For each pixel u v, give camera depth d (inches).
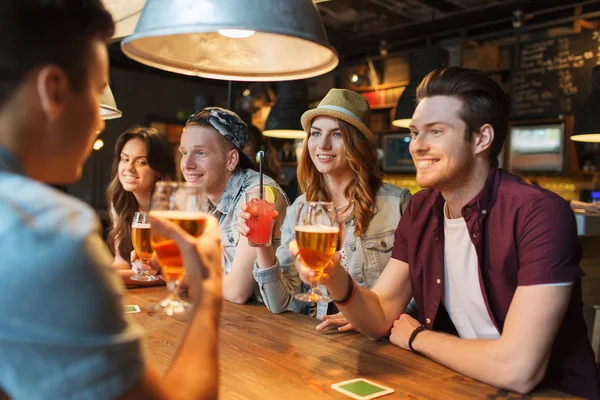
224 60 55.5
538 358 49.1
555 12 232.4
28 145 25.7
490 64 236.8
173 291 44.6
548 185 231.1
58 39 25.2
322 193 94.0
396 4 238.2
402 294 69.1
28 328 21.5
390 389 45.6
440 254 64.3
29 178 25.0
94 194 336.8
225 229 93.9
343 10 247.4
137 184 110.1
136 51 49.2
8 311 21.4
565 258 52.4
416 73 173.2
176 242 33.3
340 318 66.6
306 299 55.4
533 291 52.0
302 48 53.4
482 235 58.7
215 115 92.0
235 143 93.7
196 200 40.3
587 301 121.1
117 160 111.7
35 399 21.7
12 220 22.2
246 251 77.9
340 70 297.4
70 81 25.9
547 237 53.0
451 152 58.6
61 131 26.4
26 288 21.4
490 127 58.4
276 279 71.1
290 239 89.7
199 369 29.2
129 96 350.3
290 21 42.1
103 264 23.7
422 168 60.6
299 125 193.0
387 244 88.9
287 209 93.6
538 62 224.1
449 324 67.1
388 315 66.7
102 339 22.7
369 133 88.2
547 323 50.8
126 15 94.0
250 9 40.9
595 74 148.0
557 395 47.7
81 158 28.4
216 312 32.4
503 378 48.5
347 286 60.2
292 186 191.2
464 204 61.5
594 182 218.7
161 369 48.2
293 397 43.1
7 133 25.1
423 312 66.7
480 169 59.9
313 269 54.8
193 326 31.3
